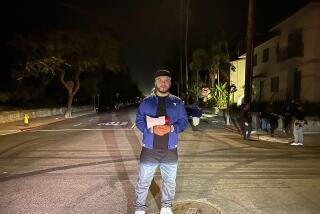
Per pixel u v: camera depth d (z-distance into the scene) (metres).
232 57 45.44
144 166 5.18
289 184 7.62
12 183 7.77
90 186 7.45
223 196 6.72
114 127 22.05
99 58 39.16
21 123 25.84
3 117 26.48
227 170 8.97
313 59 25.53
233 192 6.99
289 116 17.27
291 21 28.00
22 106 38.12
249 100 20.44
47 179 8.10
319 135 16.94
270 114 18.73
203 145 13.46
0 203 6.37
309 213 5.85
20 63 34.38
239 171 8.87
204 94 31.20
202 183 7.66
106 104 72.75
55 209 6.02
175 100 5.19
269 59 32.78
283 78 29.58
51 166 9.57
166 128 4.95
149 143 5.12
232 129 19.98
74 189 7.23
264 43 33.78
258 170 8.99
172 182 5.33
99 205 6.22
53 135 17.73
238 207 6.10
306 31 26.16
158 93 5.16
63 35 34.69
